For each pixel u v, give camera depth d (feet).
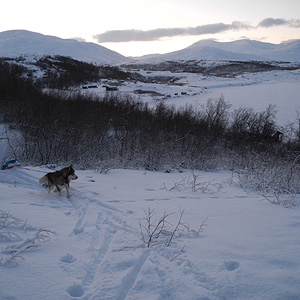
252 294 11.29
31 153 58.08
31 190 30.32
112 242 16.31
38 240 16.06
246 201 26.68
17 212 20.93
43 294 10.94
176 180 39.96
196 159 57.41
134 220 20.42
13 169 38.01
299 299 11.01
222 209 23.59
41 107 72.54
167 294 11.48
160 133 68.74
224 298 11.17
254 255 14.49
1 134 64.54
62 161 53.78
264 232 17.95
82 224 19.49
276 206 24.68
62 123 64.03
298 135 79.05
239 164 54.39
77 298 10.82
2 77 93.66
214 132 77.30
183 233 17.87
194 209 23.59
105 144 62.03
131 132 66.49
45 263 13.30
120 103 87.15
